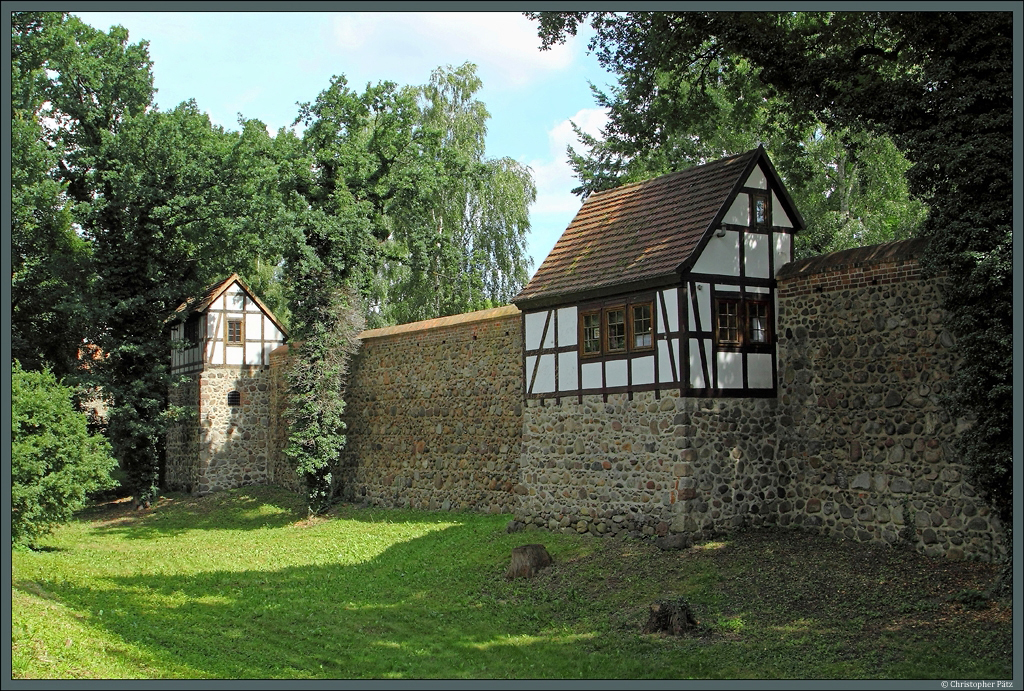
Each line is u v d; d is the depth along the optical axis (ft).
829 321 46.73
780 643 33.71
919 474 41.91
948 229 37.40
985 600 34.55
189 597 49.19
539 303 54.24
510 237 106.83
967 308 36.65
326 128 76.79
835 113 44.27
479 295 106.52
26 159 77.15
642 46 52.31
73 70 86.79
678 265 45.47
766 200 49.98
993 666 29.43
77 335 91.61
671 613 36.58
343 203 76.84
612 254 51.80
